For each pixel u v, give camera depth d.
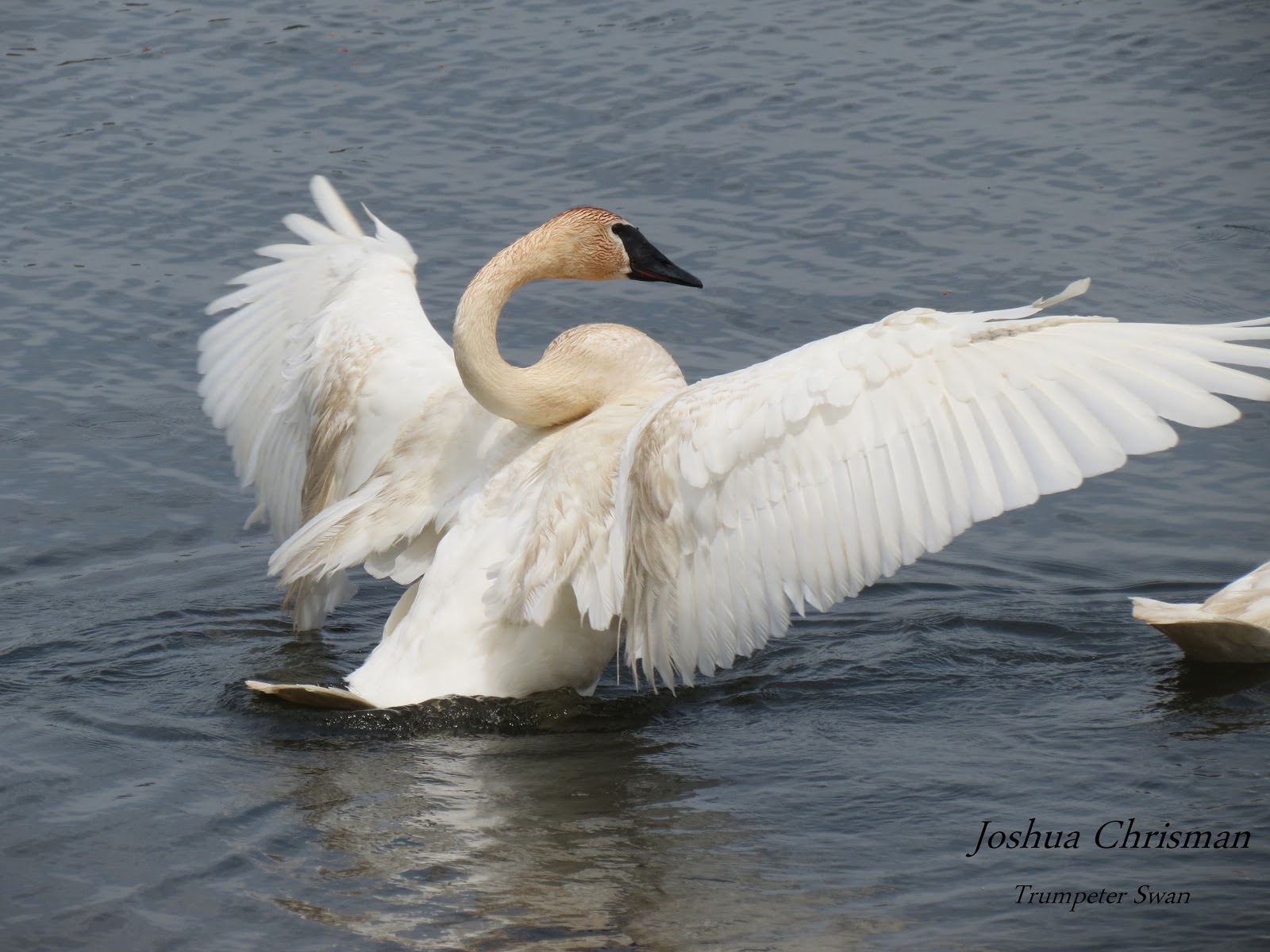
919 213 19.69
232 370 13.35
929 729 10.68
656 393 11.25
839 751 10.33
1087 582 13.51
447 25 25.61
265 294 13.45
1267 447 15.62
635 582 10.27
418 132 22.27
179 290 18.89
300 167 21.39
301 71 24.12
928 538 9.18
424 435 11.66
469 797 9.68
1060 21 24.67
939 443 9.15
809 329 17.48
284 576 11.42
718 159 21.14
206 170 21.44
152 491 15.52
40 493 15.40
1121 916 8.20
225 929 8.23
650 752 10.37
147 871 8.80
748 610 9.92
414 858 8.91
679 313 18.03
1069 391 8.87
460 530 11.09
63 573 14.02
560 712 10.89
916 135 21.56
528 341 17.61
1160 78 22.62
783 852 8.97
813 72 23.44
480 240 19.44
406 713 10.63
